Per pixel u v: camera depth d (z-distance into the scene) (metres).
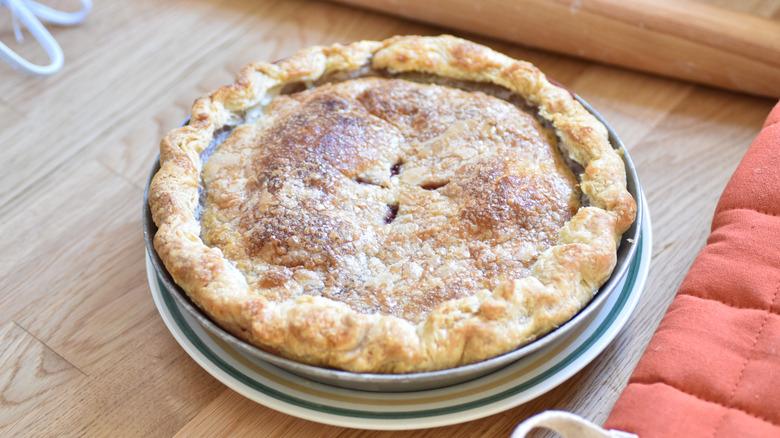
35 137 0.79
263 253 0.63
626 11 0.78
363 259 0.63
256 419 0.63
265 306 0.60
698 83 0.80
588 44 0.80
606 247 0.62
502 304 0.59
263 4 0.89
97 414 0.63
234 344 0.60
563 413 0.55
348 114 0.69
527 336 0.59
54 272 0.71
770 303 0.60
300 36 0.86
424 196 0.65
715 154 0.75
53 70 0.83
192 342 0.63
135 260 0.71
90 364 0.65
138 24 0.88
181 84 0.83
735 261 0.62
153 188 0.65
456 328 0.59
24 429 0.63
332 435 0.62
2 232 0.73
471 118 0.69
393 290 0.62
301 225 0.63
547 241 0.63
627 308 0.63
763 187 0.64
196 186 0.66
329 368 0.59
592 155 0.66
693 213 0.71
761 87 0.77
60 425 0.63
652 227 0.71
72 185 0.76
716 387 0.57
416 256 0.63
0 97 0.83
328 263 0.62
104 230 0.73
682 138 0.76
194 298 0.61
